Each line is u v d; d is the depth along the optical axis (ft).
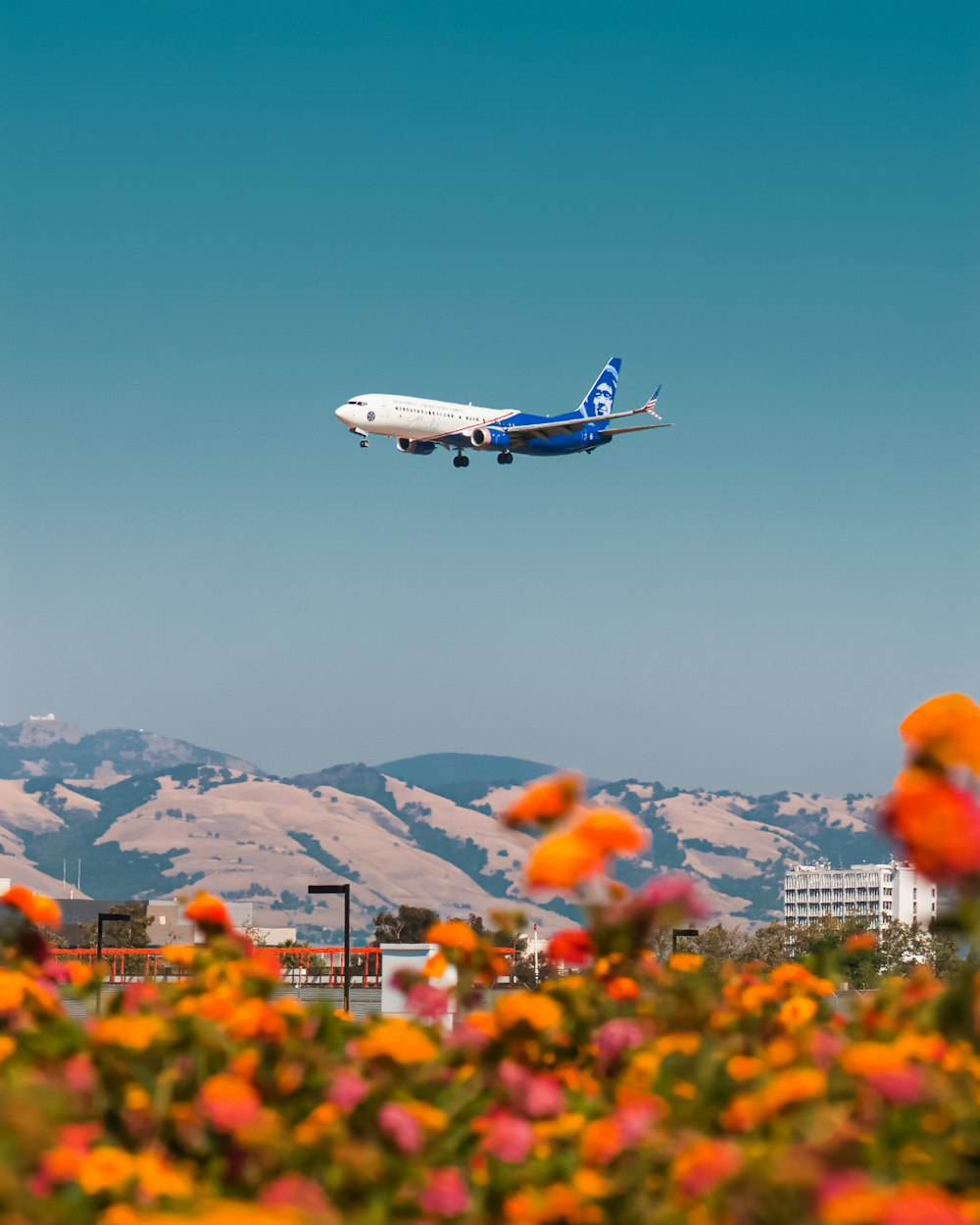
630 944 45.03
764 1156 29.68
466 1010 48.96
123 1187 31.14
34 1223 29.89
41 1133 32.96
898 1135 33.12
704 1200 30.55
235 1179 35.60
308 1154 35.22
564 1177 34.60
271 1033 40.98
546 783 42.09
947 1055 39.24
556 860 40.42
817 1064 39.45
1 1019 44.34
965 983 39.68
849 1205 25.95
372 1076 39.65
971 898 35.22
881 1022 43.78
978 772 35.01
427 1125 37.06
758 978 52.54
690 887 44.24
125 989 48.67
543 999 42.11
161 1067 39.04
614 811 41.60
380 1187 33.68
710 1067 39.78
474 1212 33.55
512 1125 35.50
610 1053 43.27
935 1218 25.12
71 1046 40.96
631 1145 34.68
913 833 34.19
